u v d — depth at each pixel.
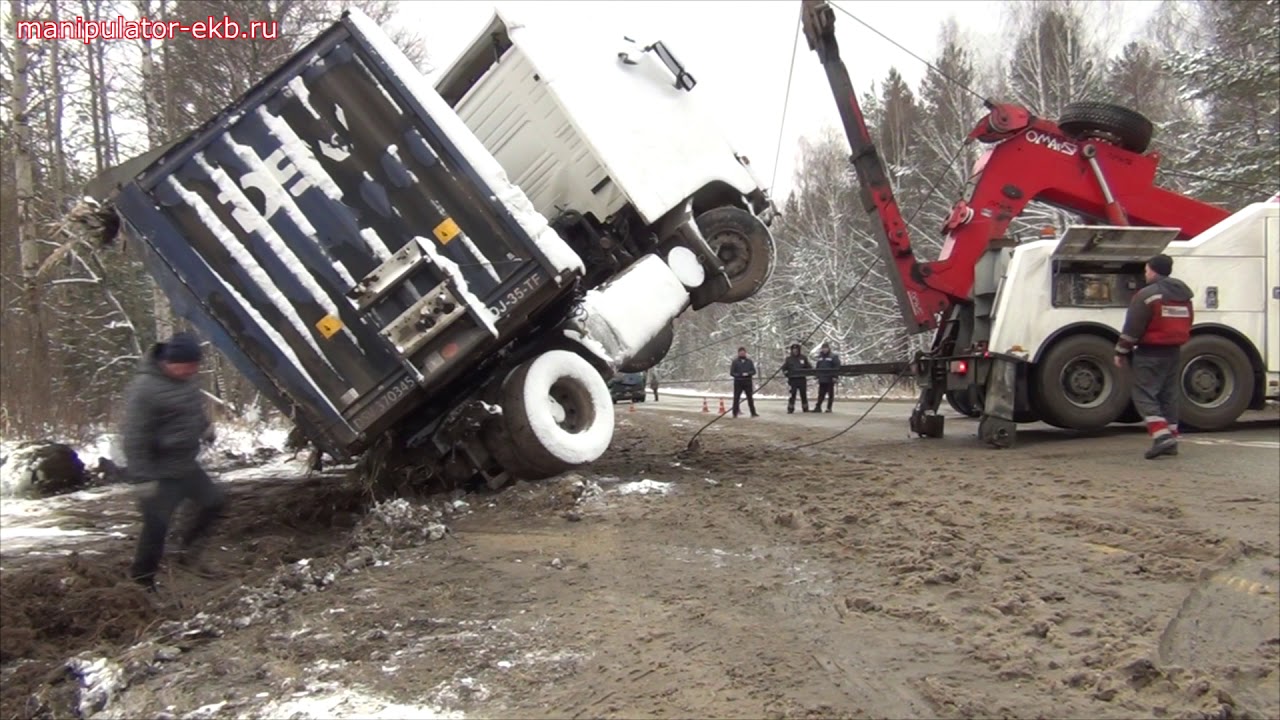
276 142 6.73
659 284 8.96
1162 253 10.55
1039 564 5.01
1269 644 3.90
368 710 3.42
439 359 6.77
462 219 6.85
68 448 11.58
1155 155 11.40
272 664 3.93
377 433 6.88
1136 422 12.05
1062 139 11.30
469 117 9.91
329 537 7.20
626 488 7.41
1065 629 4.02
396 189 6.80
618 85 9.88
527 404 7.42
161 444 5.58
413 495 7.81
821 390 19.22
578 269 7.02
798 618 4.25
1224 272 10.74
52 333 19.34
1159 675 3.51
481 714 3.34
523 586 4.93
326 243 6.73
